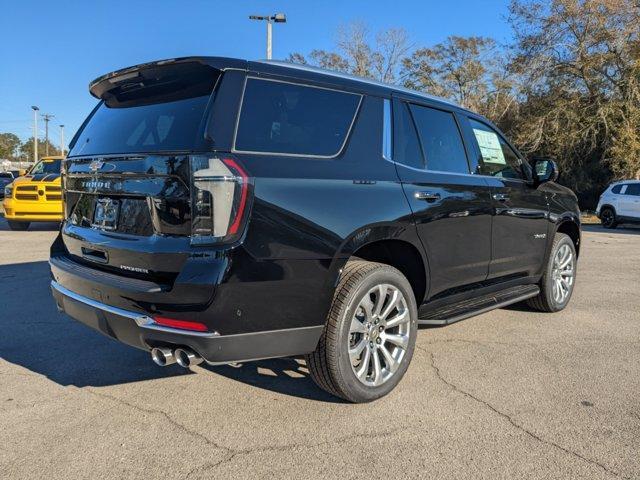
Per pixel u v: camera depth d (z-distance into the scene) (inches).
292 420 126.8
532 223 198.7
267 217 111.1
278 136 119.6
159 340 111.8
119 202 125.6
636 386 148.9
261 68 121.1
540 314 225.3
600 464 109.4
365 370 133.0
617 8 978.1
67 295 133.6
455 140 170.1
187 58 118.5
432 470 106.7
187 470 105.8
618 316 222.7
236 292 107.7
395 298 138.4
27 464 107.1
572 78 1061.8
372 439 118.4
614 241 545.6
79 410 131.0
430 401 137.7
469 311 164.7
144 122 127.3
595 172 1117.1
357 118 137.3
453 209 155.3
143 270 116.6
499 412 132.0
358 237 125.8
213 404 135.0
